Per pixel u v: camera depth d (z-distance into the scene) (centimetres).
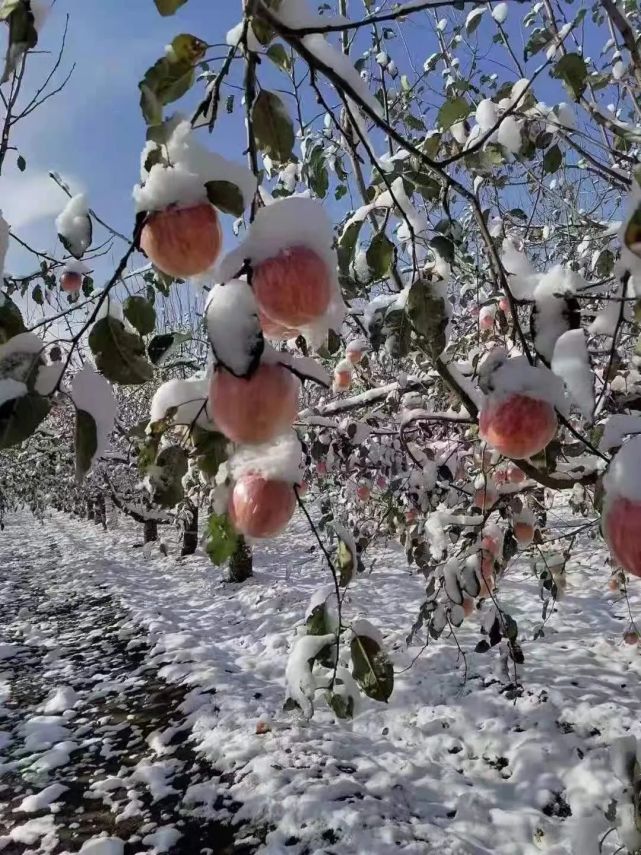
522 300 109
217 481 106
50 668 625
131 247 77
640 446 91
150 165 82
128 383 86
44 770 434
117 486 1129
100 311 86
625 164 253
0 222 74
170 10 81
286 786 369
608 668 451
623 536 89
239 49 88
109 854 339
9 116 147
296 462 100
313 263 76
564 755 365
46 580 1032
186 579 922
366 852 312
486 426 109
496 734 392
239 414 78
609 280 112
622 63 233
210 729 453
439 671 474
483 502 272
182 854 338
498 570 296
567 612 555
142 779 407
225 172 78
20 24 71
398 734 414
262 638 628
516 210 287
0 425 71
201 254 78
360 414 394
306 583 791
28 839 364
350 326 275
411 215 130
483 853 308
